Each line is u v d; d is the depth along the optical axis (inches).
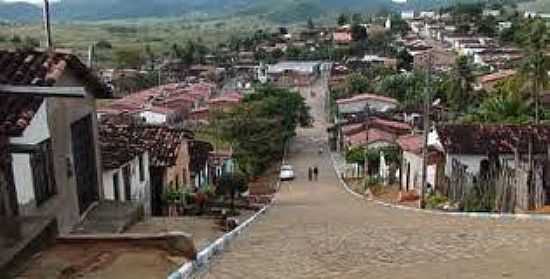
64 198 564.4
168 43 7721.5
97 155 681.0
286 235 578.2
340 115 3587.6
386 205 1234.0
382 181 2016.5
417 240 509.4
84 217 617.0
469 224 618.5
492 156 1487.5
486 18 7140.8
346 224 665.0
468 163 1518.2
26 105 471.5
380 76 4510.3
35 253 418.6
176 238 434.3
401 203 1413.6
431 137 1760.6
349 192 1886.1
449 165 1514.5
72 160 590.9
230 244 531.2
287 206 1241.4
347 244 505.4
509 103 2178.9
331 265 430.3
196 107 3651.6
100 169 693.9
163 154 1081.4
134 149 923.4
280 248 500.4
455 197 1238.3
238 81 5413.4
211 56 6402.6
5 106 468.8
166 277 371.9
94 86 653.9
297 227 654.5
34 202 494.9
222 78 5467.5
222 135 2581.2
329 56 6717.5
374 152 2336.4
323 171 2635.3
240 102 3292.3
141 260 407.2
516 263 414.3
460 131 1578.5
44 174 521.3
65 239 445.7
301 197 1688.0
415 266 418.3
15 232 422.6
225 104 3503.9
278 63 6289.4
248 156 2493.8
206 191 1160.8
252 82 5305.1
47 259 408.2
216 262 451.2
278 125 2760.8
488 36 6358.3
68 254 420.2
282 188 2114.9
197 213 1005.8
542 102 2346.2
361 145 2544.3
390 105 3595.0
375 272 405.7
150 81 4680.1
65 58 544.1
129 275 376.2
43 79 503.8
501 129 1579.7
